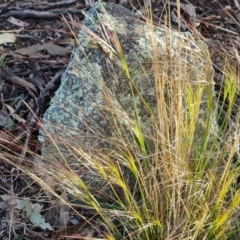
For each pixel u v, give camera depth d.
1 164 0.99
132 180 0.92
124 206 0.85
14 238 0.92
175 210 0.82
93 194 0.93
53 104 0.94
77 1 1.26
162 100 0.82
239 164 0.90
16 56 1.15
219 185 0.82
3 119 1.05
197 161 0.88
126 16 0.97
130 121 0.85
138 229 0.84
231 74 0.96
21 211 0.94
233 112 1.01
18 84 1.11
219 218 0.82
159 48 0.92
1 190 0.97
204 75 0.87
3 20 1.23
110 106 0.86
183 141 0.84
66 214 0.94
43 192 0.94
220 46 1.14
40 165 0.92
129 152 0.83
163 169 0.84
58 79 1.11
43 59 1.15
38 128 1.03
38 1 1.26
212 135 0.92
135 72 0.91
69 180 0.86
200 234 0.84
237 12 1.25
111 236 0.83
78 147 0.88
